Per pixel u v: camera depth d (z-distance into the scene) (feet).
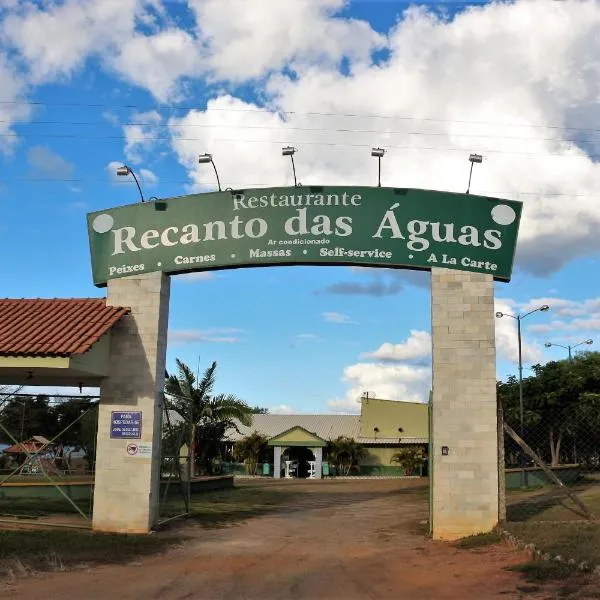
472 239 47.32
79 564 34.14
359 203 48.57
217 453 130.31
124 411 47.70
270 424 181.78
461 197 47.93
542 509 49.65
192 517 55.77
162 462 57.72
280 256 48.39
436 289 46.80
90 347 43.96
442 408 45.32
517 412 112.88
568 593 25.09
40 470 52.39
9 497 56.29
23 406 52.70
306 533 48.49
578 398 110.32
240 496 86.02
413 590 28.53
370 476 160.97
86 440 51.19
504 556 34.71
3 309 51.65
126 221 50.85
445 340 46.09
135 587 29.17
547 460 108.99
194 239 49.65
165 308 50.29
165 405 54.13
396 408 169.68
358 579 31.35
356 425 179.11
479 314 46.24
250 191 49.67
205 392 117.91
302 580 31.17
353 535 47.50
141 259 50.03
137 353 48.47
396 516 60.90
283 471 156.97
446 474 44.65
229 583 30.42
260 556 38.19
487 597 26.05
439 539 43.86
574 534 35.86
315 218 48.65
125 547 39.06
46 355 43.45
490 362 45.62
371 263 47.67
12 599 26.27
